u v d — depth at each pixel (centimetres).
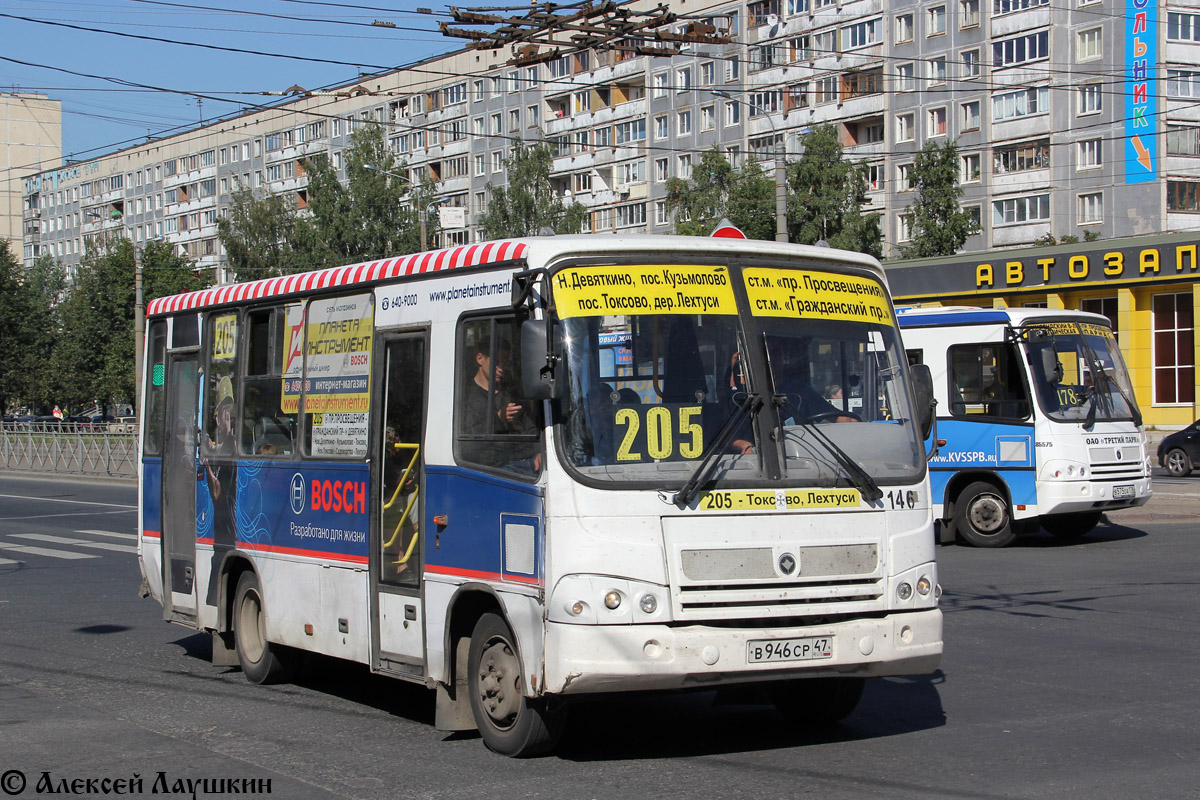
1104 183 5691
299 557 848
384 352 774
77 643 1099
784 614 625
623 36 1792
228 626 950
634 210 7312
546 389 607
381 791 612
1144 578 1314
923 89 6225
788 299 679
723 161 4684
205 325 994
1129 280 3450
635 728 746
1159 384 3531
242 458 924
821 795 585
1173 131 5294
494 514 662
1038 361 1616
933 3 6159
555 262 641
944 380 1689
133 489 3256
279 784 632
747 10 6800
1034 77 5853
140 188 10706
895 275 3941
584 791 600
